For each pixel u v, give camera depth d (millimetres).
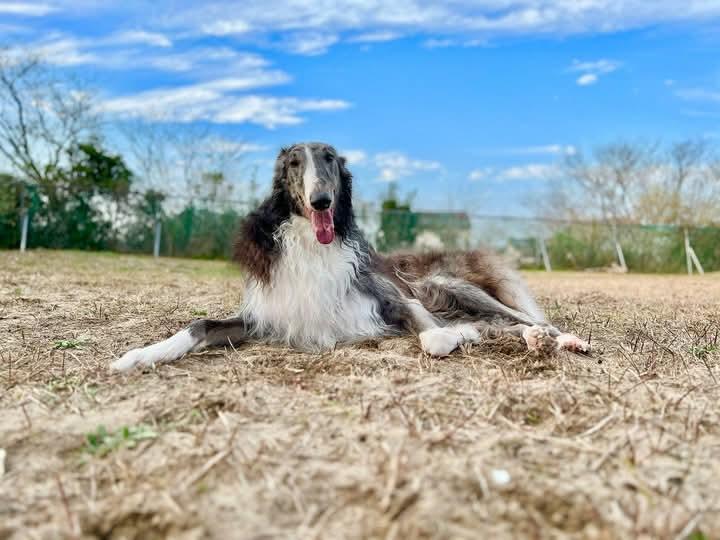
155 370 1228
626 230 7590
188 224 6801
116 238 6668
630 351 1437
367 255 1671
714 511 700
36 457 844
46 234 6375
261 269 1531
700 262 7480
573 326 1838
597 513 690
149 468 800
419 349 1427
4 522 693
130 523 698
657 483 754
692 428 912
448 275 1896
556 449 838
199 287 2955
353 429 903
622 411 979
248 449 841
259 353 1394
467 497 715
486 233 7434
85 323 1757
